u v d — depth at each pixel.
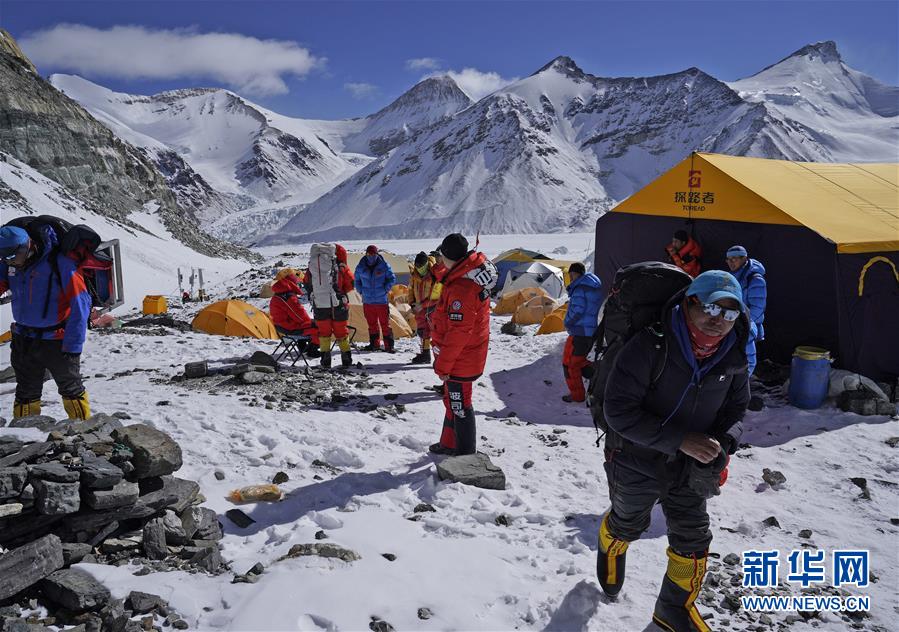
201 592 3.54
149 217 99.75
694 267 10.66
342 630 3.25
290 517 4.78
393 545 4.22
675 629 3.30
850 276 9.39
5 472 3.60
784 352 10.29
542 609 3.57
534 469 6.09
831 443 7.02
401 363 11.59
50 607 3.36
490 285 5.75
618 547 3.54
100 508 3.78
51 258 5.38
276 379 9.16
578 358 8.94
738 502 5.48
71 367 5.55
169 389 8.30
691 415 3.09
